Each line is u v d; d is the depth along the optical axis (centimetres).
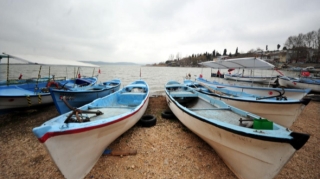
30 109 892
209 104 719
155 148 520
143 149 514
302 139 293
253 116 474
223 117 519
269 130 335
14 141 565
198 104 802
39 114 859
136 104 827
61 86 991
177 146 535
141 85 1116
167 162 454
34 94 836
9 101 742
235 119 502
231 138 374
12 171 414
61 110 738
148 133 624
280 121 655
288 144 306
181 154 492
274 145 319
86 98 829
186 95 840
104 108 580
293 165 450
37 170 419
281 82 1930
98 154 430
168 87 1081
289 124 638
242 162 379
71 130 316
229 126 366
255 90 1142
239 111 541
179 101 893
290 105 595
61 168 327
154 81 2848
